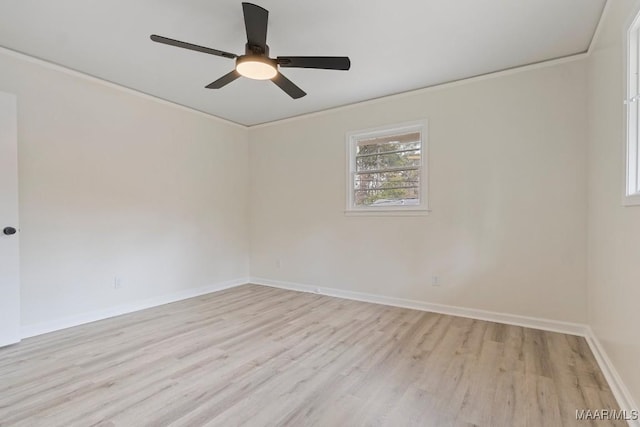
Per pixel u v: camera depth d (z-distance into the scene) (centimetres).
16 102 275
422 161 365
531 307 309
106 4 220
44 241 298
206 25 245
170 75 330
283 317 341
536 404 184
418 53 286
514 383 206
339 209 428
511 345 265
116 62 302
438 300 357
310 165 453
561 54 289
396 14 230
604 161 230
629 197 174
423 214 365
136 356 246
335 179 431
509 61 302
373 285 401
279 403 186
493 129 326
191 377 215
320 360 240
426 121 362
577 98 288
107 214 344
